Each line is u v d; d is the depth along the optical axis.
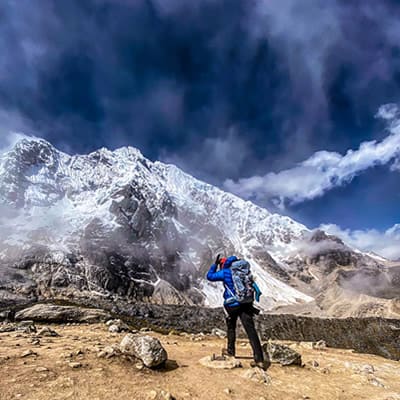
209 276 8.29
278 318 159.00
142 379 5.75
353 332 138.62
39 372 5.43
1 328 11.84
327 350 13.02
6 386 4.77
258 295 7.77
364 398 5.85
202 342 13.02
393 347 122.12
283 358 7.90
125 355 6.79
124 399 4.75
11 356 6.32
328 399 5.67
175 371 6.61
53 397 4.55
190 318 140.25
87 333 12.32
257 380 6.30
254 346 7.32
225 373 6.71
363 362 10.09
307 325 148.12
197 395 5.27
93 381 5.31
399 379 7.98
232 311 7.76
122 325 15.62
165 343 11.33
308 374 7.34
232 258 8.27
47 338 9.70
